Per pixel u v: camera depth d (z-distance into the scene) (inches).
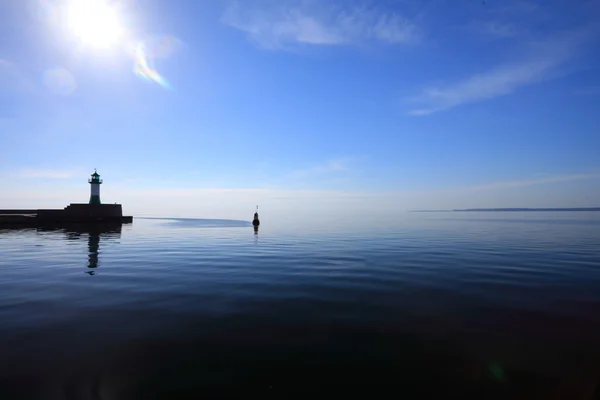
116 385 186.2
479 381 193.2
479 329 268.7
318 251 736.3
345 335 256.4
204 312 308.7
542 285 411.2
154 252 727.7
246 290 388.8
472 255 666.8
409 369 206.2
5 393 177.0
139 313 305.3
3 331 260.5
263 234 1238.9
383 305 330.3
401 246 831.1
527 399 176.6
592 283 420.8
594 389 185.2
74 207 1798.7
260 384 188.4
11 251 743.1
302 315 300.7
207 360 215.5
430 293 374.9
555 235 1167.6
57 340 244.4
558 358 220.4
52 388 182.5
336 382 191.2
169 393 179.0
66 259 626.5
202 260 611.5
